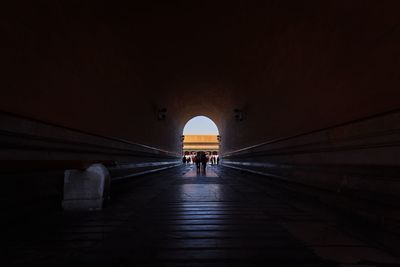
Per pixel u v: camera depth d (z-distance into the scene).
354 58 4.01
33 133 4.02
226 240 3.14
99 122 6.62
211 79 12.27
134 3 5.74
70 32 4.75
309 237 3.23
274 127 8.75
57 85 4.64
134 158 10.01
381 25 3.34
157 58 8.75
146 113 11.78
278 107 8.27
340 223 3.89
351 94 4.21
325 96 5.12
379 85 3.50
